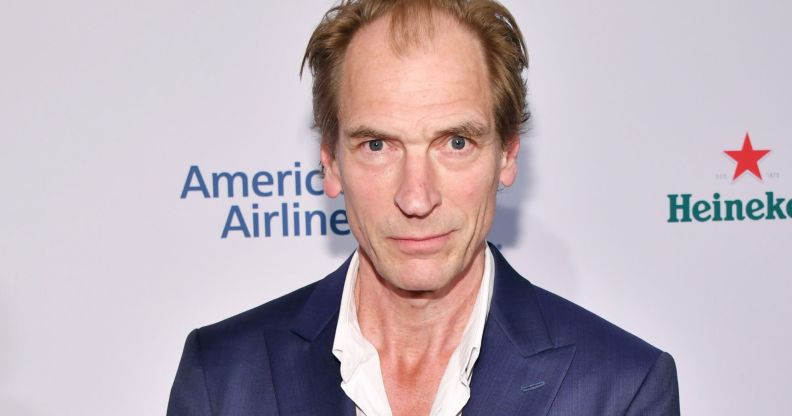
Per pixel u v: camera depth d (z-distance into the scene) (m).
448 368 1.28
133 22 2.38
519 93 1.27
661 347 2.53
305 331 1.38
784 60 2.48
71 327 2.42
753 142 2.50
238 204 2.45
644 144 2.48
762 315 2.54
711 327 2.53
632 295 2.51
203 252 2.44
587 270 2.50
